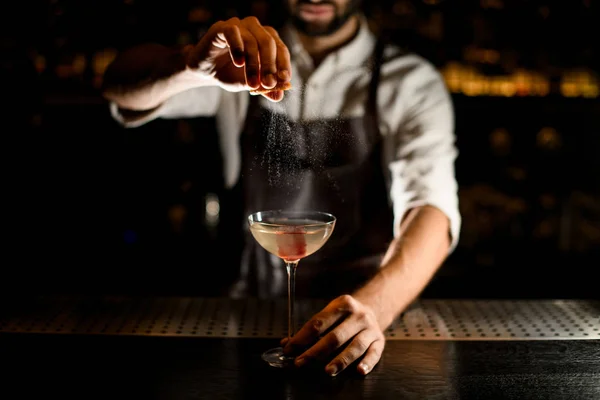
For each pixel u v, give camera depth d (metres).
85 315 1.57
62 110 3.19
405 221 1.83
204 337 1.44
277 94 1.31
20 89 3.03
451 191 1.89
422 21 3.14
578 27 3.11
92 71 3.07
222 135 2.24
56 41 3.04
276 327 1.50
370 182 2.04
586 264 3.39
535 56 3.17
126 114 1.82
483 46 3.16
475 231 3.34
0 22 3.00
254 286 2.24
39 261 3.33
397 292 1.53
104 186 3.28
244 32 1.31
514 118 3.30
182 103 2.12
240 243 2.33
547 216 3.38
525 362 1.32
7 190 3.25
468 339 1.44
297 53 2.13
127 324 1.51
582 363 1.32
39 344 1.39
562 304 1.70
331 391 1.19
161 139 3.22
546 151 3.34
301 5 2.03
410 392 1.19
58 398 1.15
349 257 2.06
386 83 2.07
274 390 1.19
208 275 3.31
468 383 1.23
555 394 1.19
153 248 3.33
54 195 3.29
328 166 1.52
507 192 3.36
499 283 3.37
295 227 1.24
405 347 1.39
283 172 1.51
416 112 2.05
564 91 3.20
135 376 1.24
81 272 3.34
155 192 3.27
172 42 3.07
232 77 1.43
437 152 1.97
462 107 3.10
